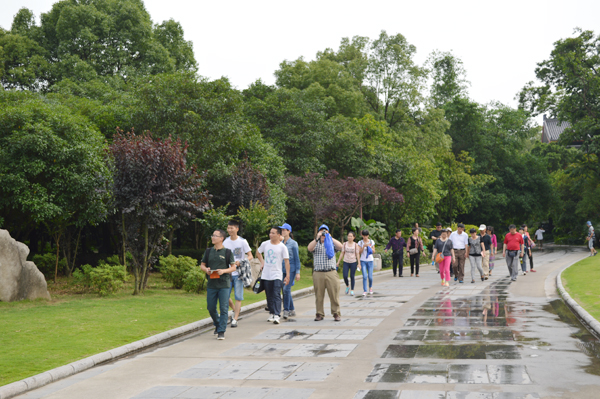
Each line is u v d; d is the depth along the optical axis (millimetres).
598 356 6516
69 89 26500
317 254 9828
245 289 15547
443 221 45281
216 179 20516
